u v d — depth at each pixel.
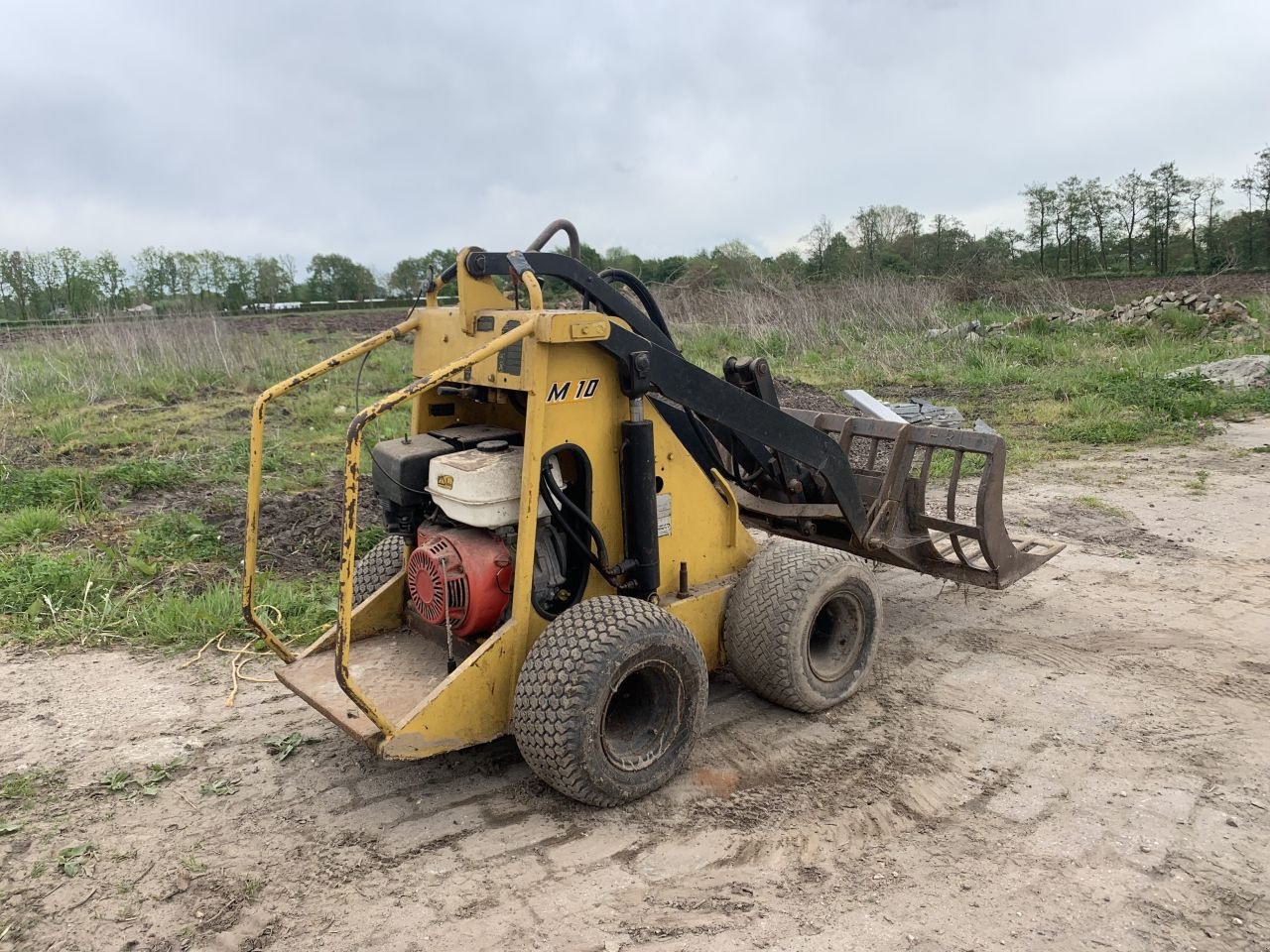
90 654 4.96
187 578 5.93
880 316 19.50
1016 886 3.04
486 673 3.40
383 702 3.49
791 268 30.12
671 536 4.04
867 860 3.19
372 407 3.00
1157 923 2.87
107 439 10.12
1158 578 6.00
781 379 14.17
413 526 3.95
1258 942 2.78
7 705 4.38
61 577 5.70
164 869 3.18
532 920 2.89
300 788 3.68
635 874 3.12
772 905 2.96
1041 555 5.11
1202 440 9.92
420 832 3.37
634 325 4.07
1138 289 28.09
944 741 4.01
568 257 3.90
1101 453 9.52
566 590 3.73
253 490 3.57
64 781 3.73
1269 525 7.04
